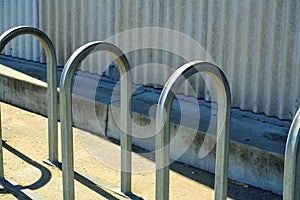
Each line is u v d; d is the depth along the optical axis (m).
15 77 5.28
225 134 2.94
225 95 2.89
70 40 5.63
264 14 4.18
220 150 2.97
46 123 4.85
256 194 3.53
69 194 3.31
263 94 4.30
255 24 4.24
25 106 5.22
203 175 3.82
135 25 5.02
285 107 4.18
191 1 4.60
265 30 4.20
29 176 3.78
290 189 2.41
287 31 4.08
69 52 5.66
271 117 4.27
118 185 3.65
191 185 3.66
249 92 4.38
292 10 4.03
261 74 4.28
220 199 3.02
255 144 3.67
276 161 3.50
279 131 3.95
